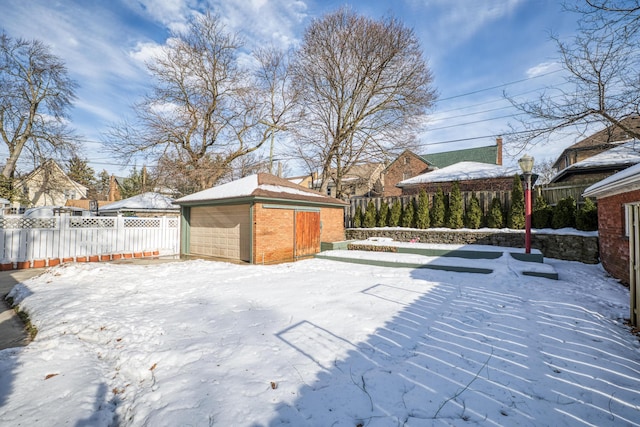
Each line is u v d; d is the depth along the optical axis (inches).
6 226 373.1
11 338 161.5
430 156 1235.2
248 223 400.2
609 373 108.0
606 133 500.1
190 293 226.7
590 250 341.1
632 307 156.9
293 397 93.7
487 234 433.4
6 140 829.8
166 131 693.9
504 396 94.0
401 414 85.4
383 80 689.0
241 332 146.5
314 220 471.2
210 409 88.5
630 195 239.8
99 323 161.6
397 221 534.0
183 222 491.2
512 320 163.2
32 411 91.7
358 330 147.9
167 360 120.2
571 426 80.9
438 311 178.5
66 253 417.1
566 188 401.4
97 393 103.1
